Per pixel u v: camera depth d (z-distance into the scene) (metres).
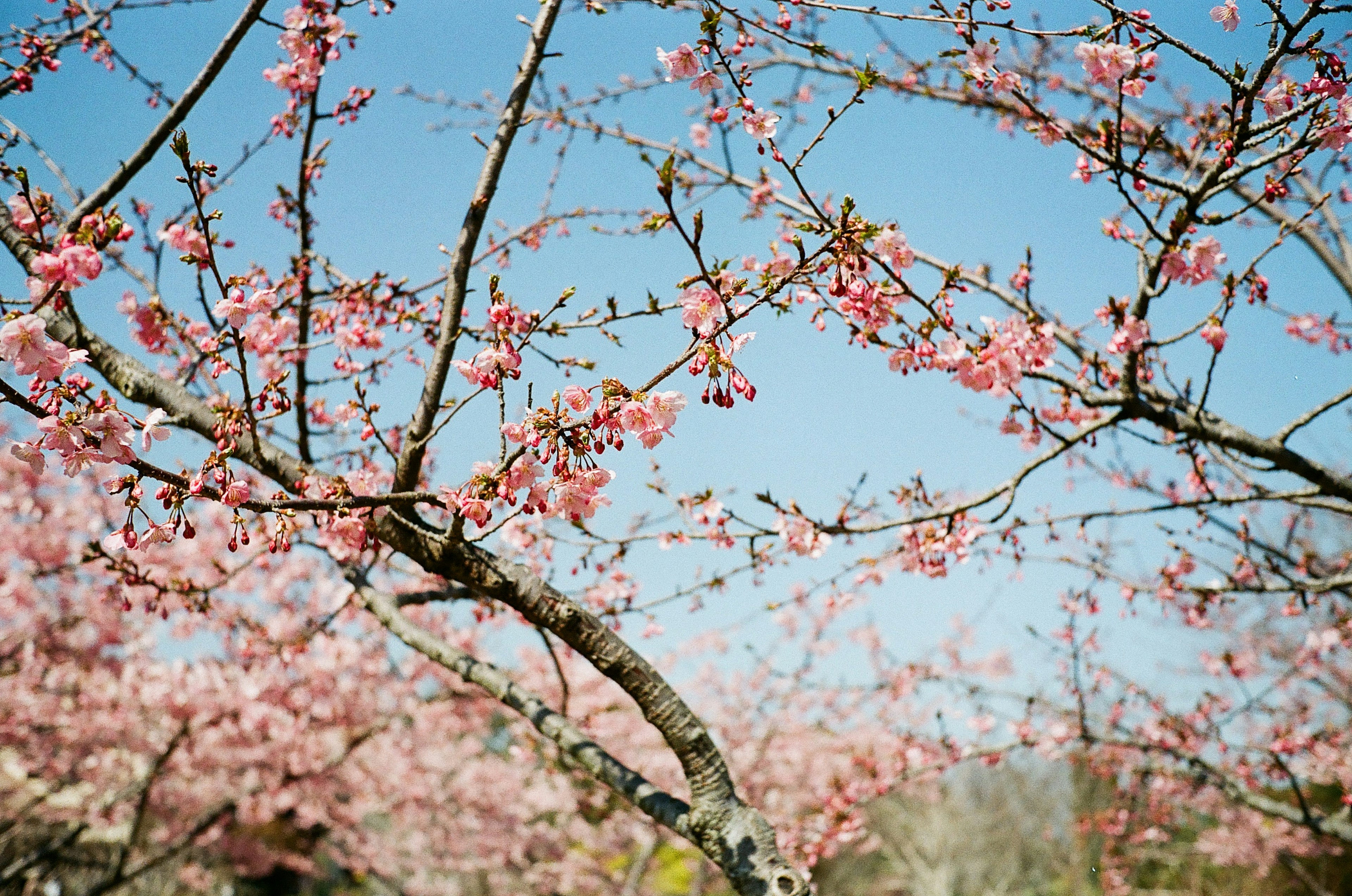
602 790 11.00
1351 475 4.16
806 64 5.87
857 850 16.42
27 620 8.70
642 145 5.89
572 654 10.90
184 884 12.54
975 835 19.39
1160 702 6.95
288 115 4.41
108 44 4.48
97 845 11.37
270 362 4.61
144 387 3.53
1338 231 5.56
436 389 3.51
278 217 4.88
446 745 11.73
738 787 10.91
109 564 4.16
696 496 4.77
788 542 4.54
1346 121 3.15
